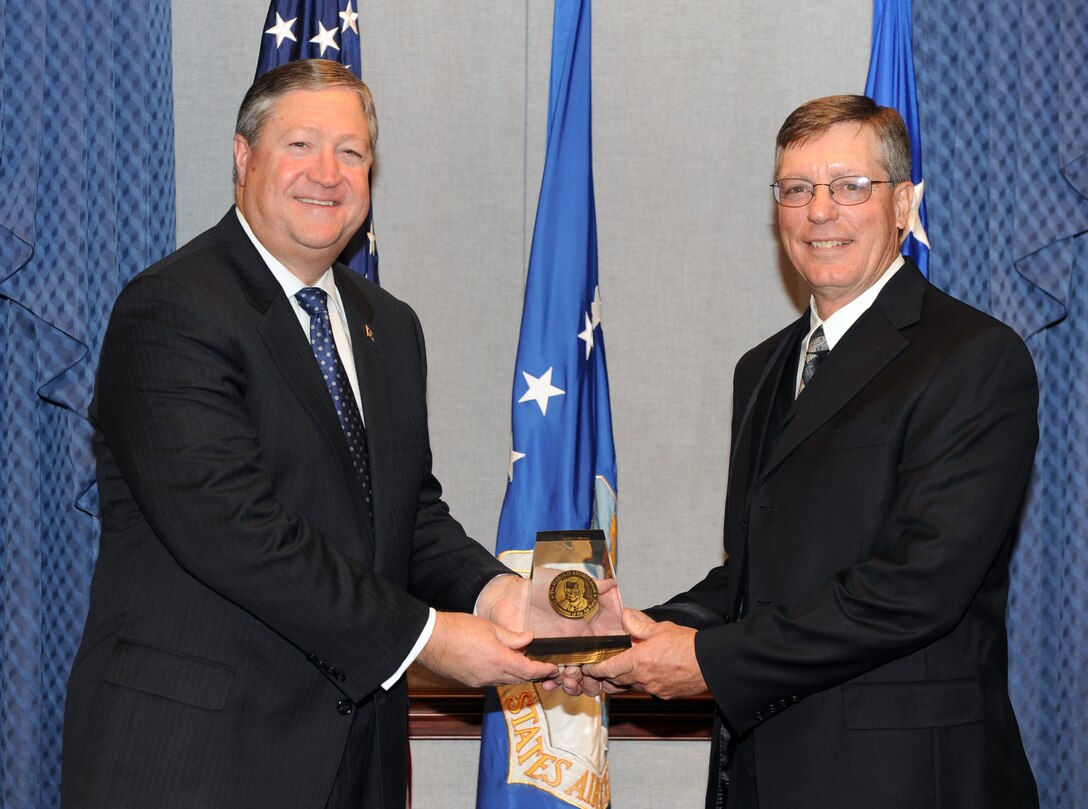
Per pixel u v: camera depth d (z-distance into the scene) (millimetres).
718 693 2025
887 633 1921
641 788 3203
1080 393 2949
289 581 1892
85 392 2947
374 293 2404
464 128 3213
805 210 2184
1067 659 2951
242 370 1998
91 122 2980
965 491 1943
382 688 2000
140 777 1857
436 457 3242
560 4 2955
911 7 2992
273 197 2100
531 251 2887
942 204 2984
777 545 2082
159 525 1921
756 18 3195
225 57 3205
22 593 2994
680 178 3209
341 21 2945
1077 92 2873
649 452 3236
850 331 2156
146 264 3031
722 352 3225
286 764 1933
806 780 1984
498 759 2814
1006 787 1975
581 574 2295
